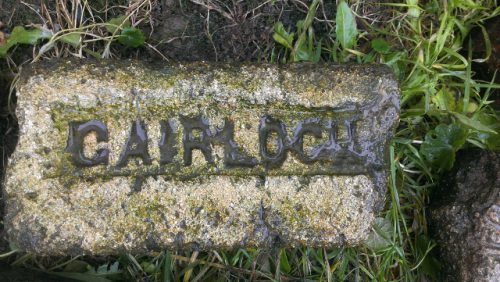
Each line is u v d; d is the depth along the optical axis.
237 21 0.43
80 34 0.41
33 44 0.41
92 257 0.42
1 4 0.41
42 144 0.33
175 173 0.34
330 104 0.34
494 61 0.43
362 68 0.34
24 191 0.32
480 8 0.43
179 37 0.43
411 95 0.44
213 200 0.33
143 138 0.34
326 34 0.44
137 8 0.42
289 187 0.34
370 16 0.44
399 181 0.43
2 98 0.41
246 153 0.34
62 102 0.33
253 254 0.42
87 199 0.33
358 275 0.42
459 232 0.40
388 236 0.42
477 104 0.44
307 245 0.34
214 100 0.34
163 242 0.33
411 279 0.43
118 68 0.33
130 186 0.33
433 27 0.44
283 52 0.44
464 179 0.41
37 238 0.32
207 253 0.42
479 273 0.38
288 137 0.35
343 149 0.35
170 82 0.34
